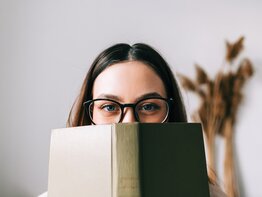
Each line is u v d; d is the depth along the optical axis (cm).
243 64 136
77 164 38
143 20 139
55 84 132
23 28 133
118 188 33
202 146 37
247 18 139
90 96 72
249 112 133
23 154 127
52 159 42
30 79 131
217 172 129
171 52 138
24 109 129
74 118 78
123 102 59
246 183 129
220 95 133
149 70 62
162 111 62
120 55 64
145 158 34
